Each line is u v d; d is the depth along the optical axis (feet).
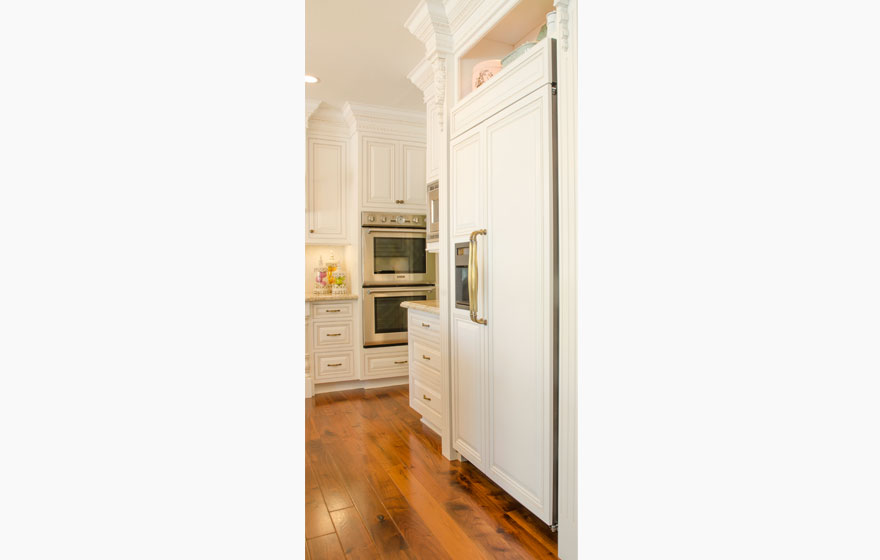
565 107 5.12
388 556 5.20
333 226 12.97
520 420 6.00
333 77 10.66
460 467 7.59
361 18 8.18
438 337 8.72
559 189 5.22
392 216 12.90
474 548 5.34
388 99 12.05
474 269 6.73
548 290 5.44
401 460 7.88
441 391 8.27
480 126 6.92
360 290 12.51
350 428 9.48
